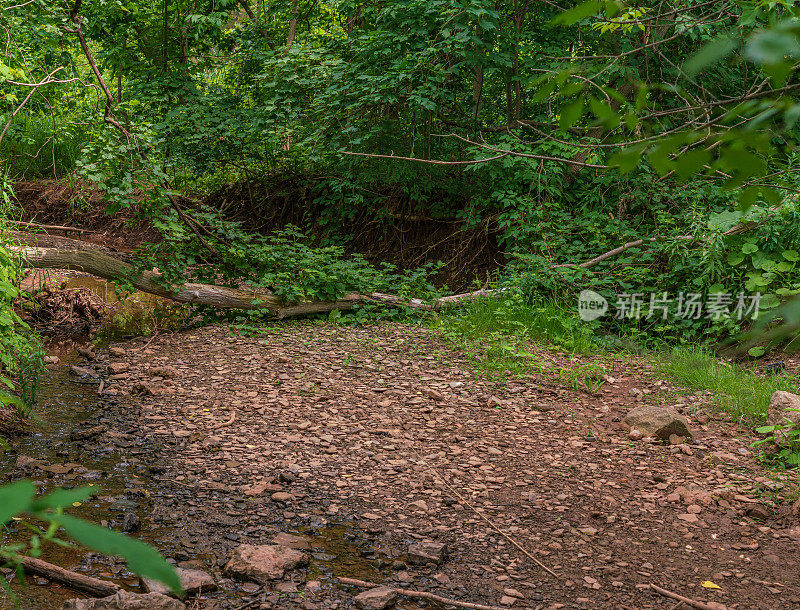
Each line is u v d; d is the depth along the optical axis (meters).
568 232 10.23
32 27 8.47
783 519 4.32
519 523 4.20
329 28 14.69
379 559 3.69
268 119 11.78
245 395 6.35
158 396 6.27
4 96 6.94
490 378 7.05
